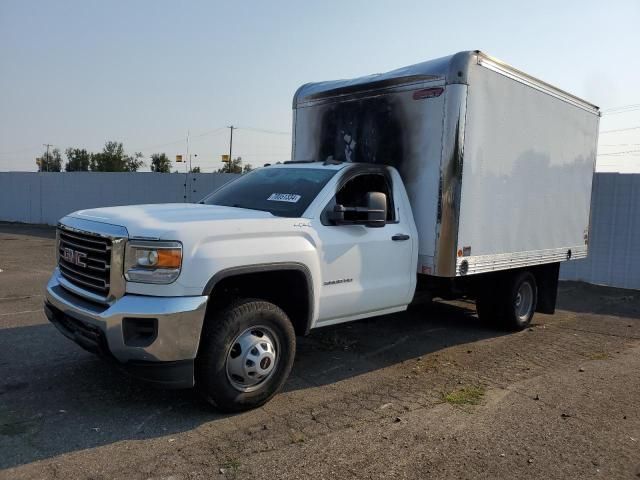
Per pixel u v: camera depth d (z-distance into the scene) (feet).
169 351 12.35
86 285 13.70
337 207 16.17
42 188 80.43
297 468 11.23
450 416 14.33
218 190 19.95
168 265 12.42
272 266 14.28
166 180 63.46
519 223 22.52
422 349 20.98
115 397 14.49
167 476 10.68
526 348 21.77
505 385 16.98
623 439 13.35
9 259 41.70
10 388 14.85
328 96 23.11
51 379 15.58
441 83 18.69
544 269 26.73
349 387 16.28
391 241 18.10
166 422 13.14
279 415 13.92
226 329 13.24
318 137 23.76
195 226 13.10
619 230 38.22
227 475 10.82
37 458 11.15
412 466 11.55
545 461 12.06
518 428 13.74
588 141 27.68
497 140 20.53
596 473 11.62
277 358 14.39
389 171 19.12
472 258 19.81
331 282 16.17
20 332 20.27
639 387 17.30
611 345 22.85
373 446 12.39
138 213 14.21
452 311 28.71
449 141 18.53
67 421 12.95
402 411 14.55
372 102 21.13
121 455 11.43
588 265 39.68
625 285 38.14
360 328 24.00
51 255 44.52
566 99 25.17
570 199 26.48
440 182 18.76
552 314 26.86
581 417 14.64
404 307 19.40
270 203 17.02
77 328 13.66
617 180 38.09
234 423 13.29
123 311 12.30
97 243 13.32
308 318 15.64
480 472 11.43
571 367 19.33
